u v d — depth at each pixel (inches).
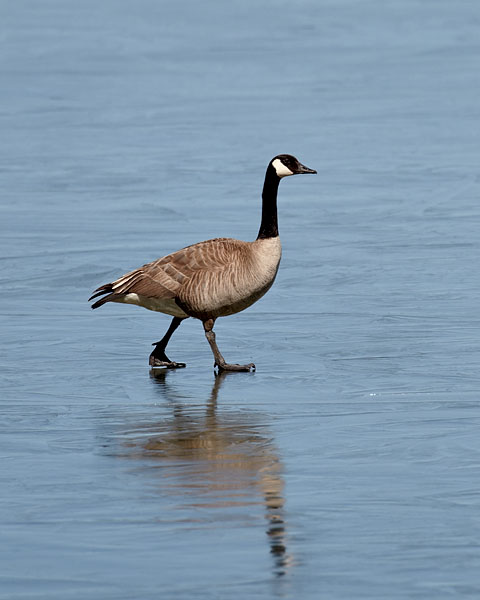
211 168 1198.9
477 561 333.4
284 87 1759.4
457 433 450.9
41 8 2842.0
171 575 325.7
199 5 2834.6
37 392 526.3
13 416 486.0
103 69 1982.0
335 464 415.5
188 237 912.3
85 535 353.4
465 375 541.3
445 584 319.3
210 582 321.7
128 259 841.5
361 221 962.1
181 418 479.5
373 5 2763.3
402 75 1846.7
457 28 2394.2
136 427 467.5
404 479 398.6
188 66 1991.9
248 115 1525.6
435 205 1014.4
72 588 319.0
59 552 341.4
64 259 842.8
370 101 1616.6
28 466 418.3
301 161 1229.7
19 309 705.0
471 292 724.0
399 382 531.8
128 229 943.0
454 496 382.3
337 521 361.7
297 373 555.2
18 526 360.2
